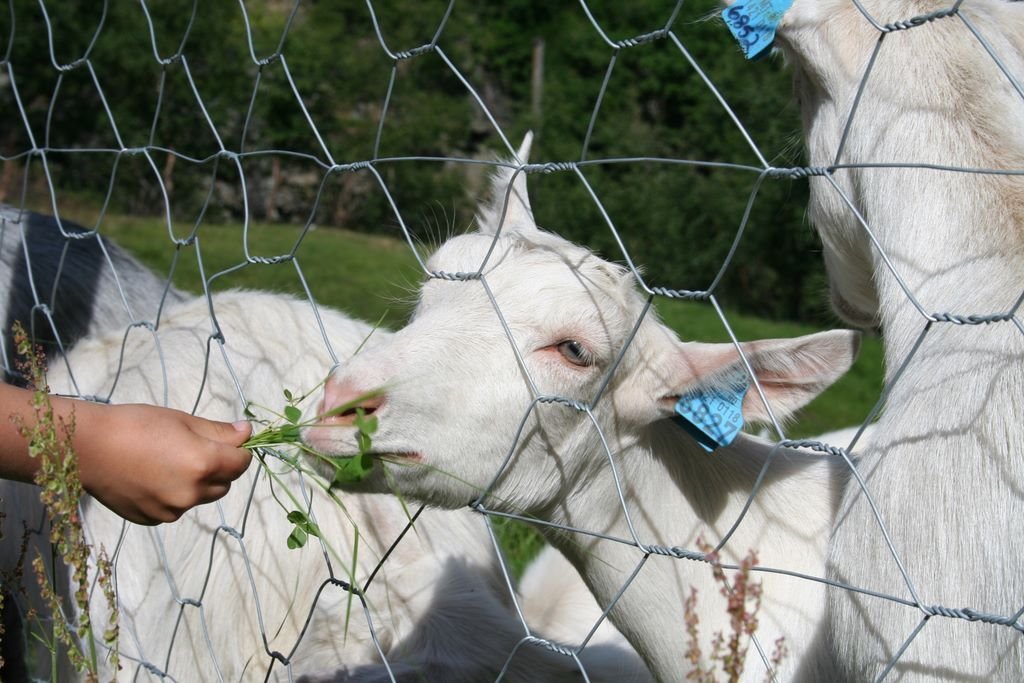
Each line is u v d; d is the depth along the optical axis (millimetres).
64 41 9055
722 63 9031
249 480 1022
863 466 699
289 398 775
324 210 9586
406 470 791
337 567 997
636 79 10680
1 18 9008
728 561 838
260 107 9562
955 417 648
